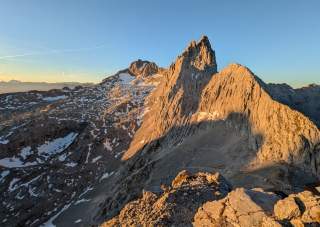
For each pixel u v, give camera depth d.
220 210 27.83
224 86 129.88
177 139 133.75
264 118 97.25
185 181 42.06
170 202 35.66
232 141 105.06
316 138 83.75
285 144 86.19
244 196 27.22
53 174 159.62
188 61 177.00
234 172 86.31
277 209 24.03
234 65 130.25
